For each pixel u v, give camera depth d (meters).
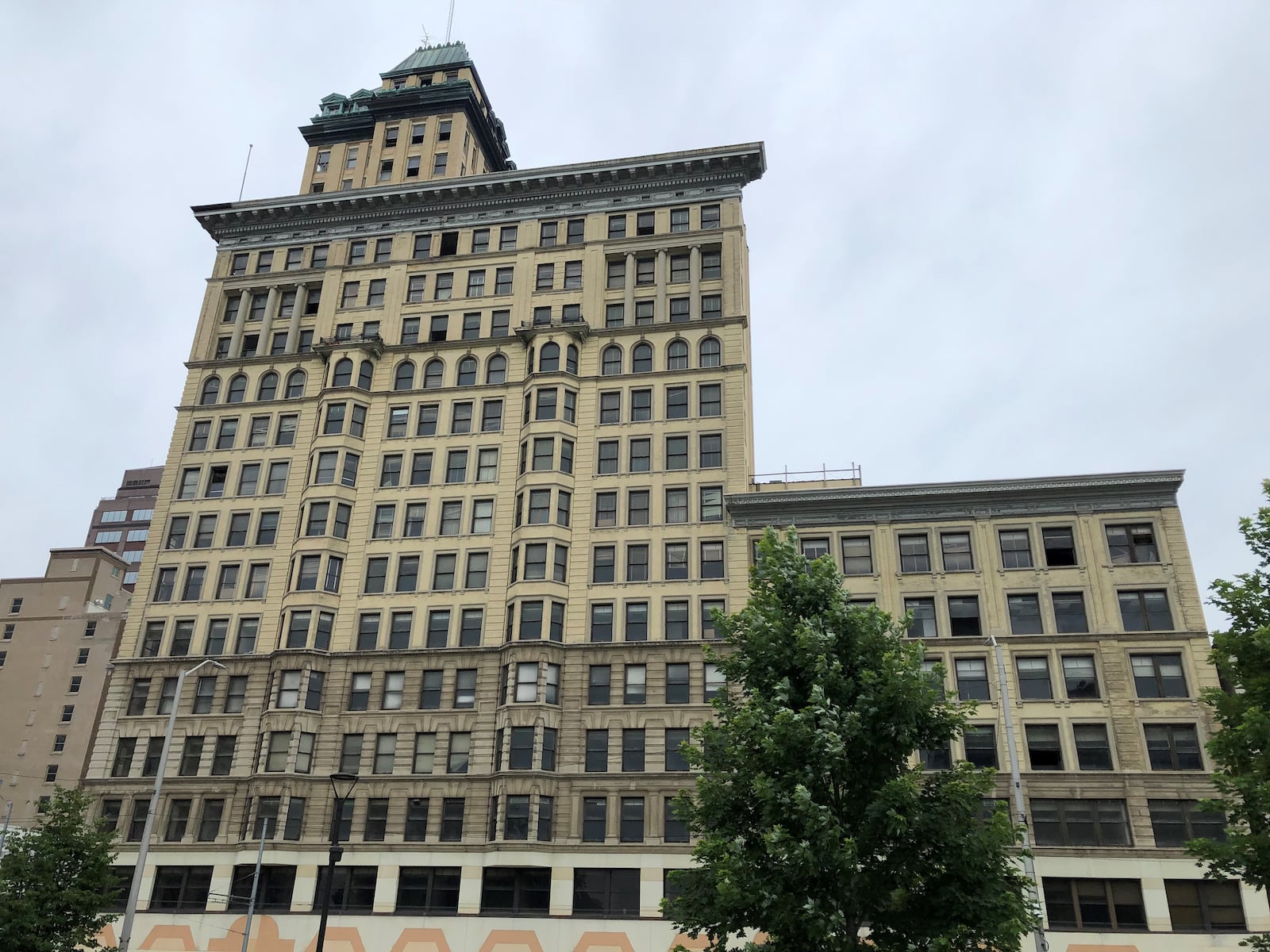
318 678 55.91
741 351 61.19
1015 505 53.31
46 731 103.06
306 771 53.72
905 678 24.66
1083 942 44.00
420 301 67.50
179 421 66.31
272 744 54.09
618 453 59.69
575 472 59.38
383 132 81.56
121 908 51.88
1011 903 22.97
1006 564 52.34
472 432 62.00
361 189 70.56
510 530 58.50
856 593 52.84
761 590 29.12
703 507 57.06
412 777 52.69
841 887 23.23
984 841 23.48
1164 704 48.00
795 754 24.42
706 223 66.12
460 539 58.88
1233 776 27.20
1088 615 50.31
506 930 47.97
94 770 55.88
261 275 70.81
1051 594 51.16
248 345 69.38
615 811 50.00
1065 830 46.31
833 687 25.62
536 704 52.38
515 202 69.44
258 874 48.69
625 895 48.25
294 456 63.47
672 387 60.97
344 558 59.41
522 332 63.59
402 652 55.88
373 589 58.53
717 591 54.53
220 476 64.06
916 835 23.88
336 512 60.12
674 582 55.22
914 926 23.28
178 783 54.72
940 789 24.84
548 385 61.38
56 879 38.94
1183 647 49.03
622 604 55.28
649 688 52.59
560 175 67.94
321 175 82.06
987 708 49.06
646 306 64.62
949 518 53.72
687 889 26.34
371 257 70.19
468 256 68.19
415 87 83.00
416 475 61.41
